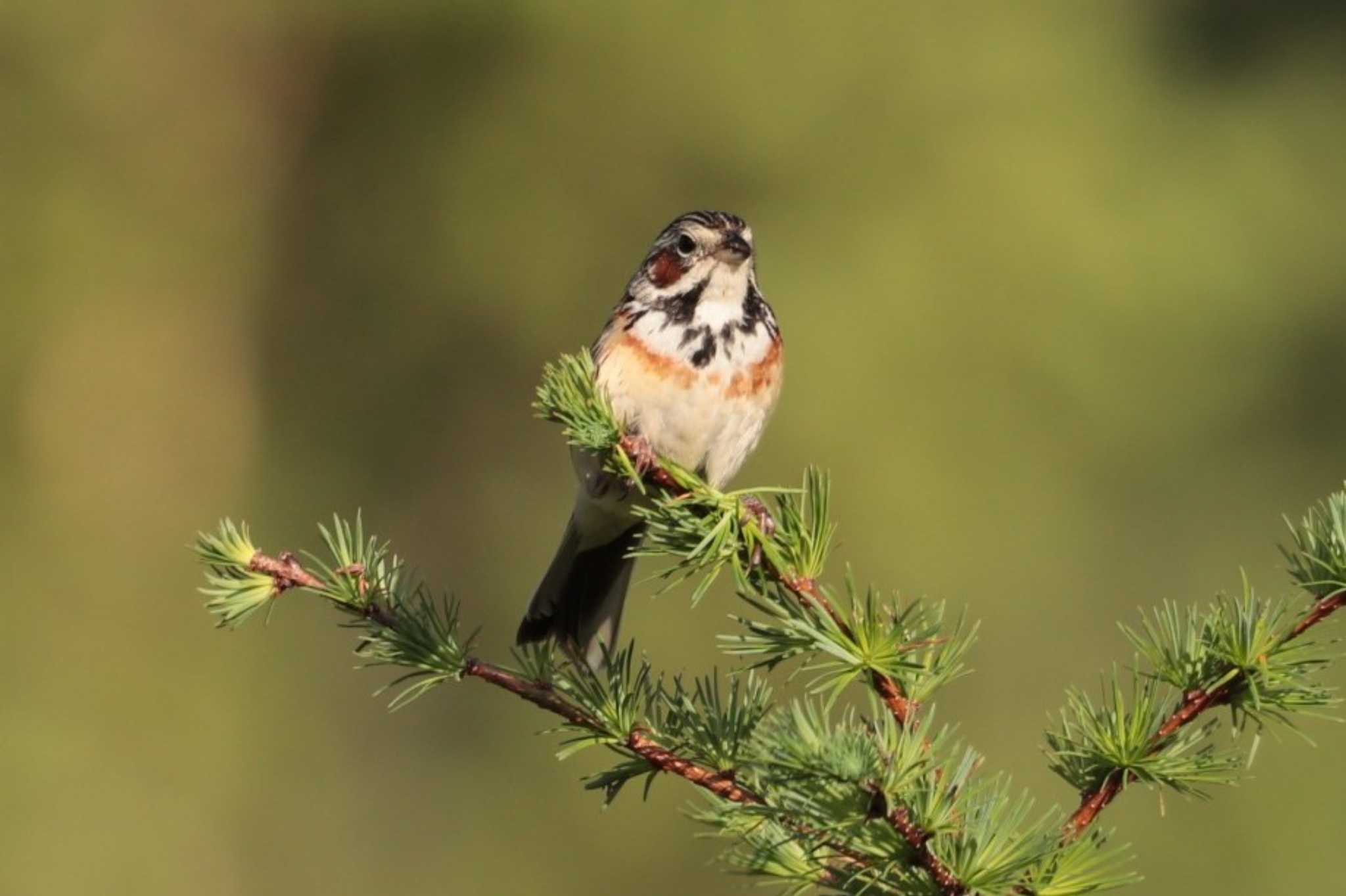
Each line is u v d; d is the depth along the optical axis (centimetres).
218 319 1727
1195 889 1324
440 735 1564
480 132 1672
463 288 1684
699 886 1470
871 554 1473
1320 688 433
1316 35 1714
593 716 473
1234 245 1614
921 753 403
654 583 1420
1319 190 1650
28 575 1588
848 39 1603
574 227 1661
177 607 1616
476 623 1683
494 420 1711
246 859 1480
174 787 1485
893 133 1588
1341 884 1317
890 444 1484
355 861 1517
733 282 685
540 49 1639
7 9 1700
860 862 410
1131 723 430
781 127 1599
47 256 1697
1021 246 1545
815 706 450
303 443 1722
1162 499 1577
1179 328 1581
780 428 1500
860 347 1512
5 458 1650
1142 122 1630
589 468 666
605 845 1492
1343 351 1623
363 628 498
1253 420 1612
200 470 1688
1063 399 1531
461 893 1502
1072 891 401
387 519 1716
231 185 1738
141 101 1734
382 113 1709
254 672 1559
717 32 1609
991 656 1480
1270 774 1331
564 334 1678
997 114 1595
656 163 1639
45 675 1527
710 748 465
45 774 1460
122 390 1688
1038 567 1484
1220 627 434
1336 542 439
